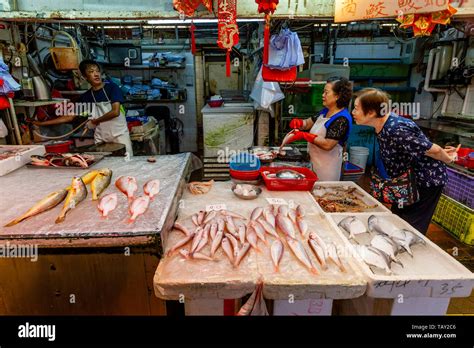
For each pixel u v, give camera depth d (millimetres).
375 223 1936
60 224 1621
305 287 1441
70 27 5312
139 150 5391
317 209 2184
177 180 2281
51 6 3111
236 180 2607
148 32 7223
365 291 1482
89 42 6031
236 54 7562
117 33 6895
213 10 3039
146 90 7207
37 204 1752
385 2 2645
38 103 3607
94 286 1652
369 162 6855
